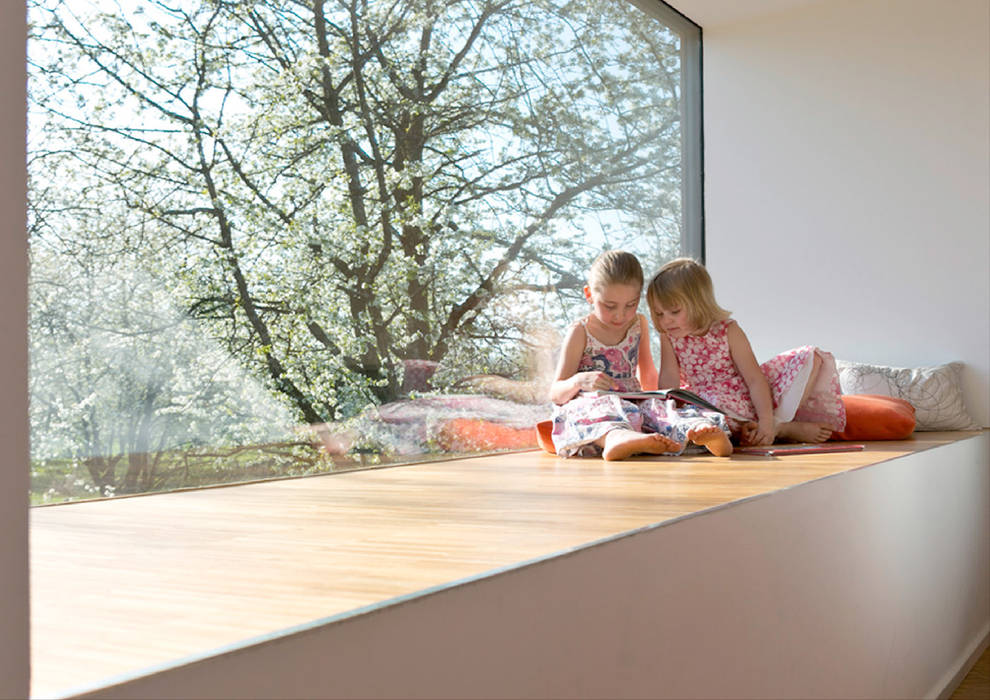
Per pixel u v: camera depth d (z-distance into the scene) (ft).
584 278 10.23
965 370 10.82
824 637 5.42
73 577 3.16
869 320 11.41
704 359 8.89
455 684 2.64
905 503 7.08
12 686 1.64
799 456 7.44
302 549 3.66
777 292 12.01
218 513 4.78
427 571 3.10
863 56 11.48
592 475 6.35
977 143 10.79
